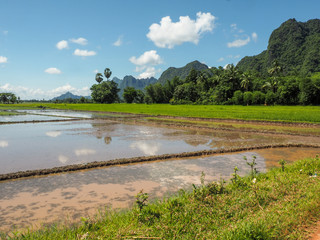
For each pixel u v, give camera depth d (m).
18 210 5.18
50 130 18.98
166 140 14.56
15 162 9.41
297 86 53.56
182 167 8.62
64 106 65.62
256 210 4.43
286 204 4.57
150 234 3.60
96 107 57.03
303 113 27.58
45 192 6.23
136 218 4.20
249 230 3.39
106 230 3.75
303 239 3.39
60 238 3.66
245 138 15.41
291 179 6.04
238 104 59.84
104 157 10.25
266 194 5.07
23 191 6.30
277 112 30.55
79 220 4.66
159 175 7.67
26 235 3.91
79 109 49.75
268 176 6.87
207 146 12.79
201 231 3.70
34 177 7.48
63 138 15.12
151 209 4.50
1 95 110.00
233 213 4.33
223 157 10.20
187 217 4.11
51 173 7.87
